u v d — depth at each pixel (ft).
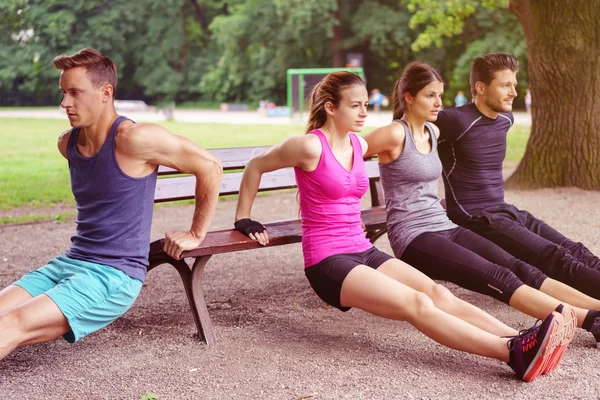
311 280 13.56
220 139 69.82
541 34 32.96
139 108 156.04
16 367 13.12
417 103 14.47
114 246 12.27
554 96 33.19
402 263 13.58
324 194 13.37
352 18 143.84
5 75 172.76
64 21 171.42
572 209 28.35
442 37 133.80
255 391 11.86
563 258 14.60
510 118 16.29
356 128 13.29
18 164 49.44
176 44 171.63
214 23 157.28
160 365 13.07
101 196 12.14
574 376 12.23
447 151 16.01
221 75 166.30
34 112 147.23
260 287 18.40
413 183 14.67
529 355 11.64
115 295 12.18
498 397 11.46
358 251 13.65
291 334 14.60
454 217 16.03
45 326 11.55
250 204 14.43
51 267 12.50
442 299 13.00
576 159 32.99
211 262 21.38
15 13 175.32
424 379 12.21
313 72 108.27
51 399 11.71
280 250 22.88
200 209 13.14
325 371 12.64
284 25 147.64
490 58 15.70
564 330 11.51
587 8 31.81
